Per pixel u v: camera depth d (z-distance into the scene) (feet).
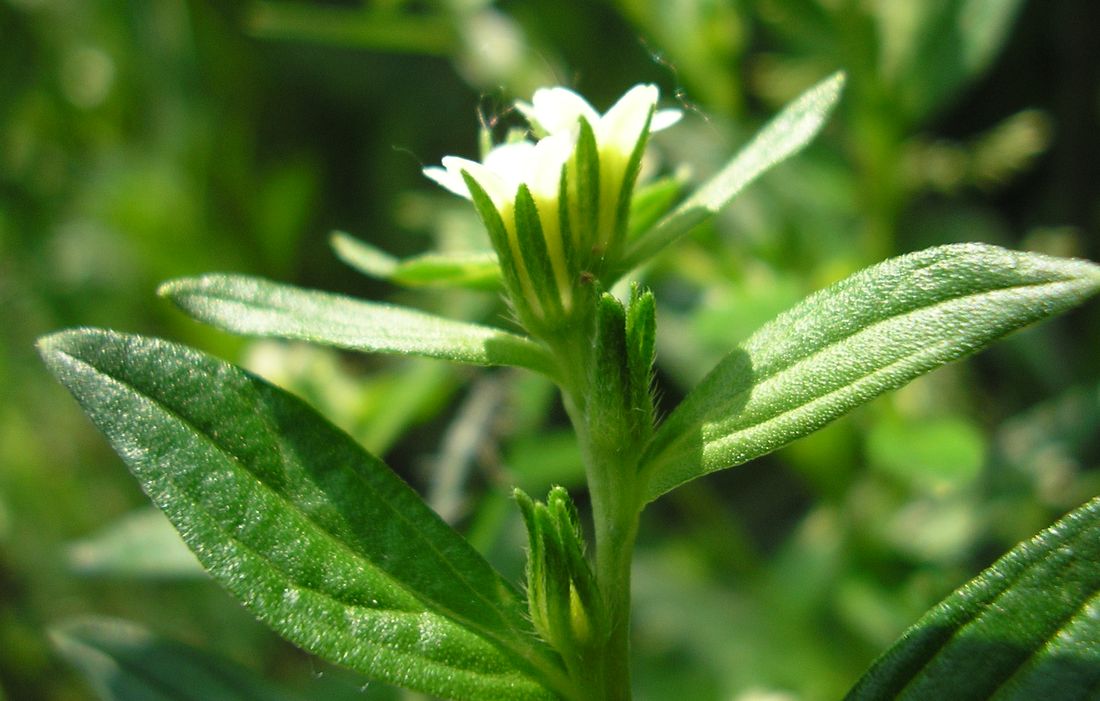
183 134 1.13
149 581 1.03
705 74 0.92
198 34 1.16
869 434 0.84
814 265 0.92
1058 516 0.87
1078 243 1.09
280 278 1.16
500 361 0.49
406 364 0.82
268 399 0.48
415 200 1.19
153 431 0.47
